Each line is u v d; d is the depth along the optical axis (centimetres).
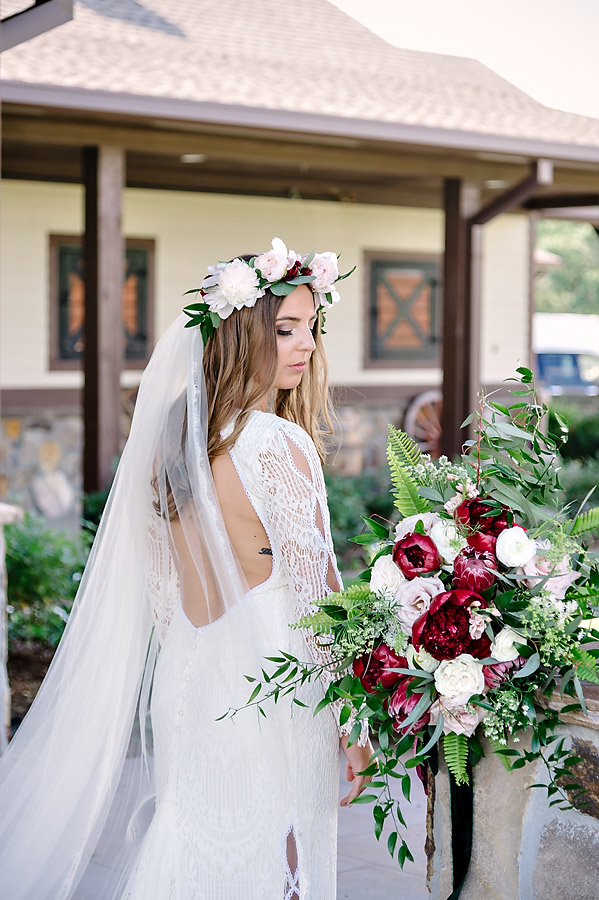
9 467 1090
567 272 3198
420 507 203
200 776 211
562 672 189
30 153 892
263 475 209
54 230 1107
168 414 220
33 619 570
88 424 777
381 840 345
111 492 229
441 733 195
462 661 181
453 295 933
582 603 187
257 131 741
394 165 866
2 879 230
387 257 1301
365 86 870
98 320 762
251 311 215
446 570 191
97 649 229
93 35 802
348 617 195
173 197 1159
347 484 975
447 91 897
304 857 209
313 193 1173
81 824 229
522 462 198
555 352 1902
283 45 920
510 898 199
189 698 213
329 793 216
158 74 756
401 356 1317
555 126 860
